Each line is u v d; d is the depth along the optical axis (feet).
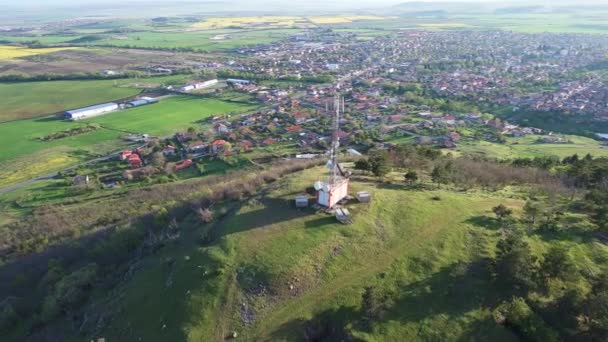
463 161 341.82
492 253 173.78
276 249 178.29
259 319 154.30
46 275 226.17
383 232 187.73
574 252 176.55
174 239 210.18
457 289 158.61
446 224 193.26
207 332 151.74
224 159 487.61
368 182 241.35
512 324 143.95
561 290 155.74
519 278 153.69
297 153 501.56
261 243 182.29
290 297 160.76
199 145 525.75
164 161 489.67
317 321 152.25
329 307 155.94
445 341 141.18
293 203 208.44
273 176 268.21
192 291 165.89
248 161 477.36
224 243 185.16
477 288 158.40
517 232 186.29
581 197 236.84
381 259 174.09
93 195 411.54
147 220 260.21
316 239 182.09
